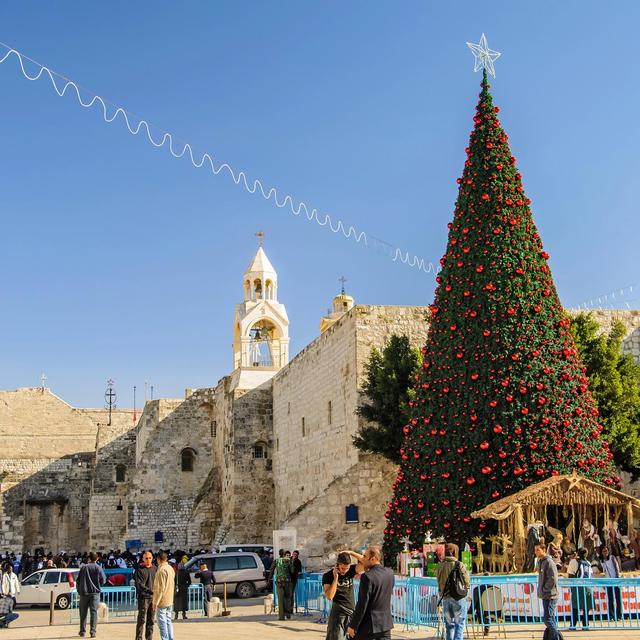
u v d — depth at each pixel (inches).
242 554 1381.6
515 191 1111.6
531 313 1063.6
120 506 2714.1
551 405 1028.5
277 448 2140.7
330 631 605.6
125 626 972.6
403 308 1571.1
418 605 797.9
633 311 1614.2
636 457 1288.1
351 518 1437.0
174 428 2549.2
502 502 908.0
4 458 2780.5
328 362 1713.8
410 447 1093.8
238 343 2455.7
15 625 1095.6
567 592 771.4
